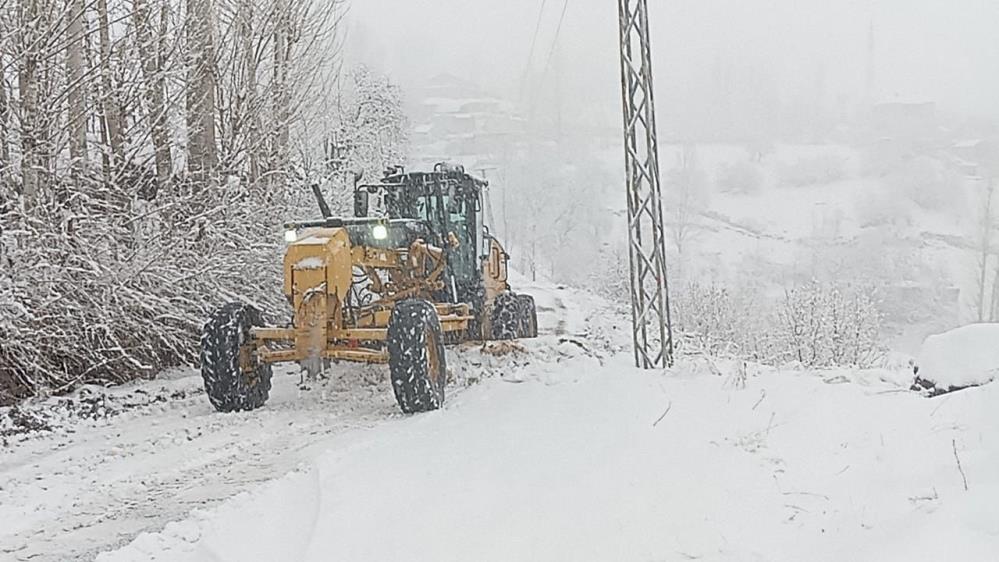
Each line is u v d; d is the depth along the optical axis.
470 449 6.54
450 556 4.53
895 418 6.73
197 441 7.48
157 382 10.18
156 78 11.41
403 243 9.80
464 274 11.23
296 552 4.65
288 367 11.61
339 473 5.94
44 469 6.71
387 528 4.87
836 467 5.83
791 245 62.62
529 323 13.47
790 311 24.91
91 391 9.38
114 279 9.84
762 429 6.88
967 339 7.79
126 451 7.21
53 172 10.05
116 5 11.05
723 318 28.69
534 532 4.82
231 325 8.65
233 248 12.20
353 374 9.92
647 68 10.25
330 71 16.77
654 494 5.39
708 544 4.64
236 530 5.02
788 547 4.61
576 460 6.15
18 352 8.89
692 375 9.52
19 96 9.71
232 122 13.69
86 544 5.05
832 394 7.94
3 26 9.48
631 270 10.45
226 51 13.76
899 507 4.81
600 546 4.64
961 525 4.21
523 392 8.90
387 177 11.17
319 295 8.44
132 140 11.30
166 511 5.59
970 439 5.70
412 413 8.27
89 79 10.49
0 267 8.88
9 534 5.23
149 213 10.64
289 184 14.92
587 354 10.84
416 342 8.15
